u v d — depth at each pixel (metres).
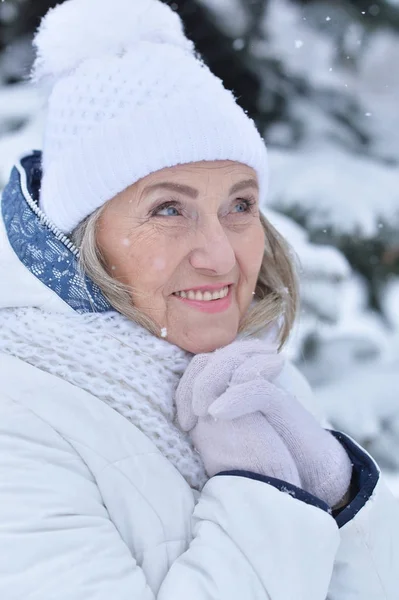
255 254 1.43
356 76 3.51
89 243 1.32
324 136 3.34
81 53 1.37
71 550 1.06
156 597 1.11
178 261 1.32
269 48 3.25
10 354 1.25
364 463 1.33
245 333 1.55
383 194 3.02
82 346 1.27
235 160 1.35
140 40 1.38
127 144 1.29
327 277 2.74
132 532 1.16
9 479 1.10
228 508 1.16
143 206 1.31
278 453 1.24
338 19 3.26
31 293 1.30
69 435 1.18
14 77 3.42
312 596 1.13
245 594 1.09
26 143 3.07
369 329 3.08
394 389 2.97
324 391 2.98
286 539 1.13
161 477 1.21
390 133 3.39
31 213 1.36
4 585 1.02
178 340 1.37
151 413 1.27
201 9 3.02
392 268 3.17
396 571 1.26
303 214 2.97
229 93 1.40
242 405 1.24
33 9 3.19
